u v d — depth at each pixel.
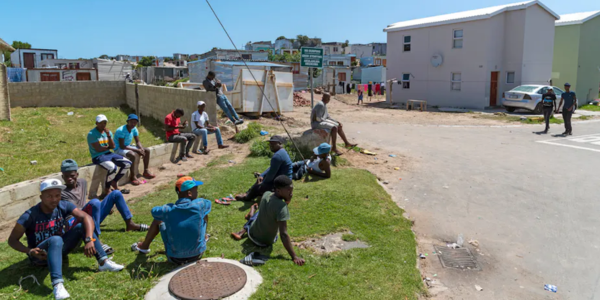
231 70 33.16
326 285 4.15
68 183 5.01
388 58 27.86
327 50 84.50
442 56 24.33
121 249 4.87
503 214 6.68
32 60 58.84
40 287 4.00
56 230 4.28
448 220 6.47
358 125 15.98
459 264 5.10
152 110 19.39
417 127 15.47
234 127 12.76
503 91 23.38
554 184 8.10
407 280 4.44
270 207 4.70
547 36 23.23
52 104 22.64
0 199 6.07
